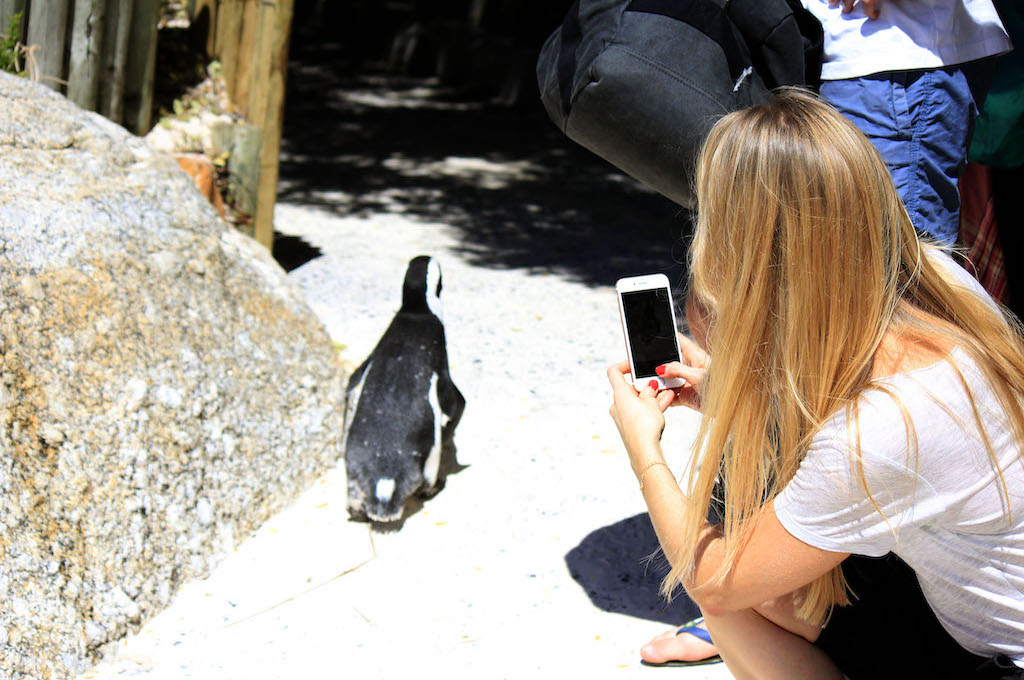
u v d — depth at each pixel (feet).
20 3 15.55
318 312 18.13
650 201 29.76
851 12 9.31
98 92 16.74
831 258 5.72
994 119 12.01
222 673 8.96
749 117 6.02
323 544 11.07
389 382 11.40
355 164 32.83
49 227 11.51
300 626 9.71
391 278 20.71
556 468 13.05
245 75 18.58
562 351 17.13
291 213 26.23
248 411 11.90
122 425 10.51
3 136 12.27
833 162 5.70
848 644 6.86
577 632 9.77
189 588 10.16
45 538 9.27
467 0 53.31
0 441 9.49
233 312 12.67
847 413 5.71
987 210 12.85
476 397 15.06
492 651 9.43
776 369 6.00
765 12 8.33
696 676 9.03
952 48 9.11
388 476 11.05
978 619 6.12
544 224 26.68
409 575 10.66
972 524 5.75
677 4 8.42
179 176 13.98
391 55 52.13
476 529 11.59
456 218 26.91
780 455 6.32
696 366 7.84
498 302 19.75
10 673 8.34
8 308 10.40
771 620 6.98
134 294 11.60
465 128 39.63
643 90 8.34
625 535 11.55
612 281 21.72
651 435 7.00
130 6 16.72
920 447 5.57
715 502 8.45
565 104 8.98
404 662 9.23
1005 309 6.93
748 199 5.89
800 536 5.93
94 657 9.02
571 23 9.05
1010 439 5.71
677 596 10.39
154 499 10.33
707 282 6.28
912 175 9.29
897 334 5.87
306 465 12.20
